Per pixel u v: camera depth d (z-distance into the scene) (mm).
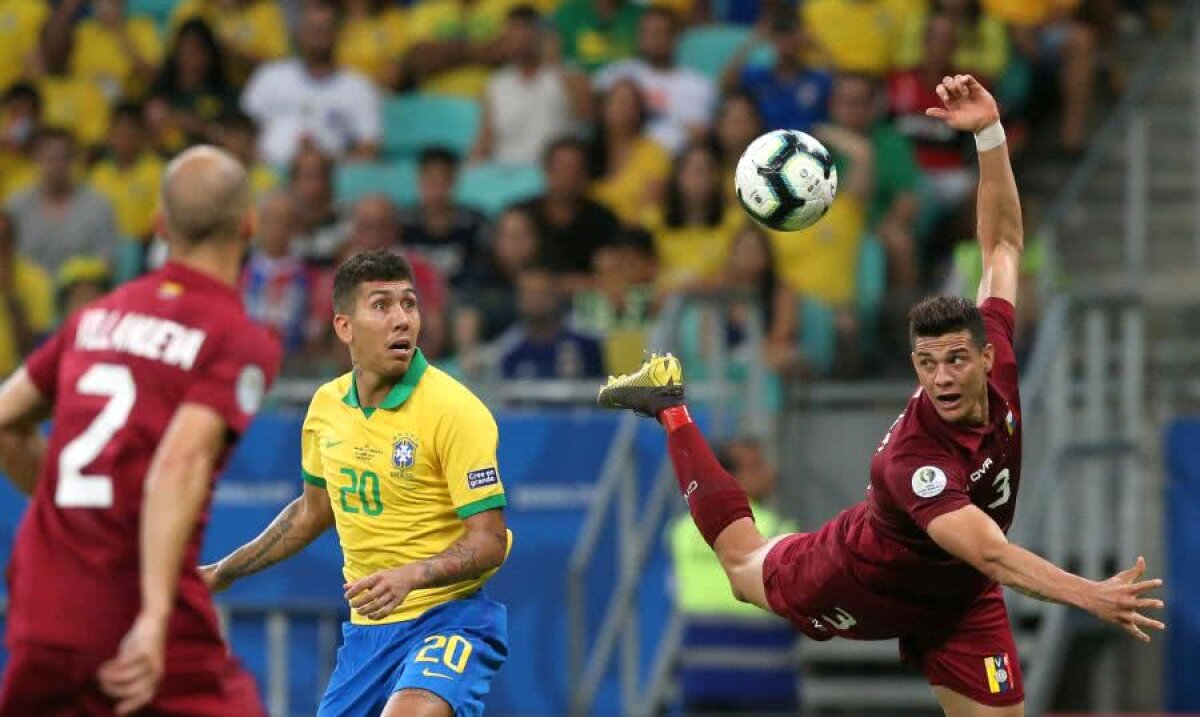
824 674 41688
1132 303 39469
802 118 48125
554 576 40344
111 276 47781
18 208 48094
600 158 48531
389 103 53031
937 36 49000
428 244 45938
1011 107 50406
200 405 18484
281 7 58656
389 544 24453
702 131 48188
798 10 52500
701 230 45031
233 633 40562
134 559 18719
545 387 40781
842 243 44344
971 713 24438
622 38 53312
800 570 24641
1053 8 52688
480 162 50406
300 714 39938
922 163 48375
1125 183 50062
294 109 51469
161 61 55500
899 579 23641
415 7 57188
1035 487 40250
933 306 22219
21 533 19188
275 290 44406
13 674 18812
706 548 37906
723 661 37781
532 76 50812
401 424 24203
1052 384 39062
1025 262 44719
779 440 41875
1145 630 41938
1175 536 42062
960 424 22422
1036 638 39781
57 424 19078
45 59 55094
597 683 37562
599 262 44094
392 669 24531
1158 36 54406
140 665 17547
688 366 41625
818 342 42938
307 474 25078
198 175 19047
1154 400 44250
